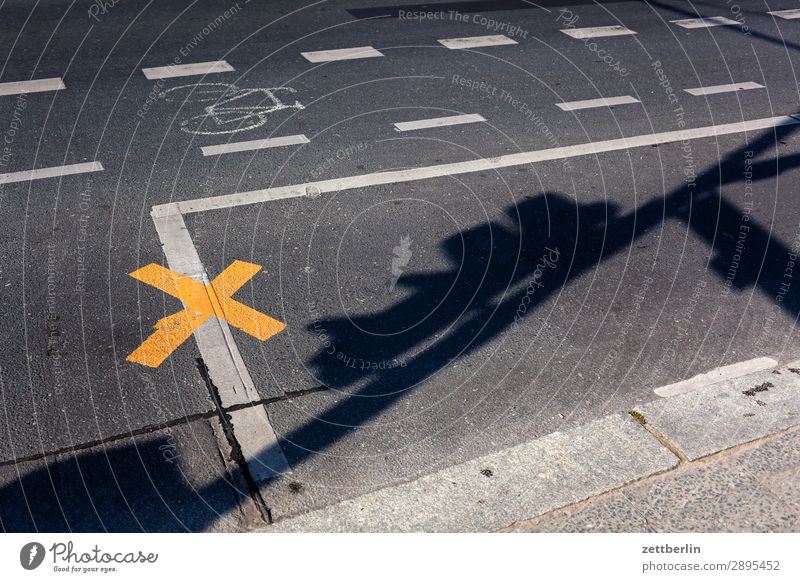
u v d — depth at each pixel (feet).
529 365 11.88
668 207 16.81
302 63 24.76
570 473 9.51
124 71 23.47
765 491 9.17
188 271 13.88
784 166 19.07
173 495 9.37
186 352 11.79
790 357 12.19
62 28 27.14
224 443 10.16
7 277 13.42
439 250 14.84
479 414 10.87
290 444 10.21
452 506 9.07
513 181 17.63
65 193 16.39
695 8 33.65
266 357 11.79
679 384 11.52
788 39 29.96
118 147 18.54
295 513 9.16
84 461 9.78
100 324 12.33
